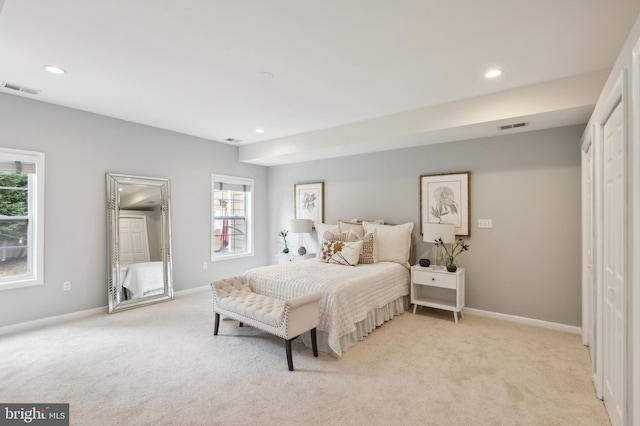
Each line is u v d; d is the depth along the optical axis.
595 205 2.35
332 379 2.46
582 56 2.51
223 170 5.60
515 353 2.92
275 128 4.64
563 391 2.29
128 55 2.51
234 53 2.48
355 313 3.14
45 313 3.62
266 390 2.31
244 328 3.56
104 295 4.10
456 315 3.76
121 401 2.16
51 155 3.66
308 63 2.64
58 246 3.71
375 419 1.98
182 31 2.17
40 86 3.16
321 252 4.42
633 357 1.49
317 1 1.86
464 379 2.46
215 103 3.61
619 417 1.76
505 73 2.81
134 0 1.84
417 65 2.67
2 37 2.24
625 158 1.55
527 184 3.71
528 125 3.46
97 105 3.71
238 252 5.93
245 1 1.85
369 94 3.31
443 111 3.59
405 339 3.27
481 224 4.01
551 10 1.94
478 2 1.87
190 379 2.45
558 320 3.54
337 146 4.55
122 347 3.03
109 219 4.09
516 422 1.96
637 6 1.89
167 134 4.78
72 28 2.13
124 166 4.30
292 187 6.03
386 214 4.83
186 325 3.63
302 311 2.70
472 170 4.07
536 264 3.67
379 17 2.01
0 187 3.38
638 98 1.38
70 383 2.38
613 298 1.89
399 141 4.23
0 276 3.38
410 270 4.28
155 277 4.53
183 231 5.00
